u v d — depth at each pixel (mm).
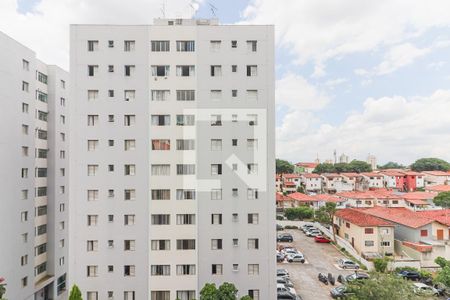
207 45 33094
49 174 43219
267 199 32625
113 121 32469
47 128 43375
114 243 31922
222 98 32938
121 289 31719
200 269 32125
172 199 32469
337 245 56625
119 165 32312
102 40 32469
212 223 32531
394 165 195125
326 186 113312
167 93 32938
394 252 49719
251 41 33219
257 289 32062
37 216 40438
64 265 45406
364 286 26406
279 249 53906
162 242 32281
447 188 90000
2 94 34031
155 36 32844
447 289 35469
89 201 31953
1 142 33875
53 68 43812
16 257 35781
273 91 32969
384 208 64812
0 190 33656
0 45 33750
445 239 47688
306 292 37562
